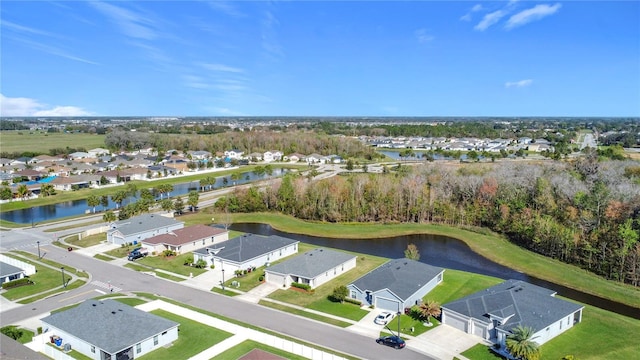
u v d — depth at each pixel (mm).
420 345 42562
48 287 57625
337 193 99188
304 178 127125
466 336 44531
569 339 44188
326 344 42719
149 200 105875
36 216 103312
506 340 39875
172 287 57781
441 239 86062
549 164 126000
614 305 56312
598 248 66875
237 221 99188
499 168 120750
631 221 68562
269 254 67438
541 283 63750
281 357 38406
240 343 42969
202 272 63188
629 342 43656
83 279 60500
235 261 62781
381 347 42156
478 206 92625
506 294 48438
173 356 40594
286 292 56125
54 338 42781
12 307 51656
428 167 125875
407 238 86875
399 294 50219
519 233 80062
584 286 61500
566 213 79625
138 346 40625
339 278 61062
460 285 58281
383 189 99500
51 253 72250
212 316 48969
